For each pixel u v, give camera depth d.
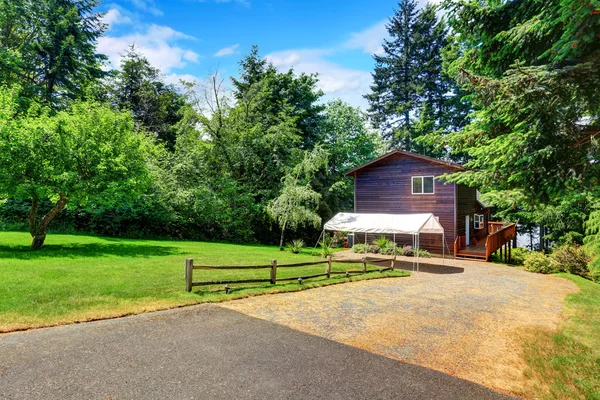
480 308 9.80
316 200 21.84
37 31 26.42
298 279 11.59
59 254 13.40
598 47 5.91
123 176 15.34
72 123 14.69
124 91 36.22
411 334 7.27
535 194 6.77
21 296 7.62
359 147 41.41
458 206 23.08
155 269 11.73
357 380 5.02
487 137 8.95
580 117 6.48
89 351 5.48
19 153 12.89
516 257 20.31
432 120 40.81
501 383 5.25
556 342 7.13
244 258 16.03
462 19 9.12
